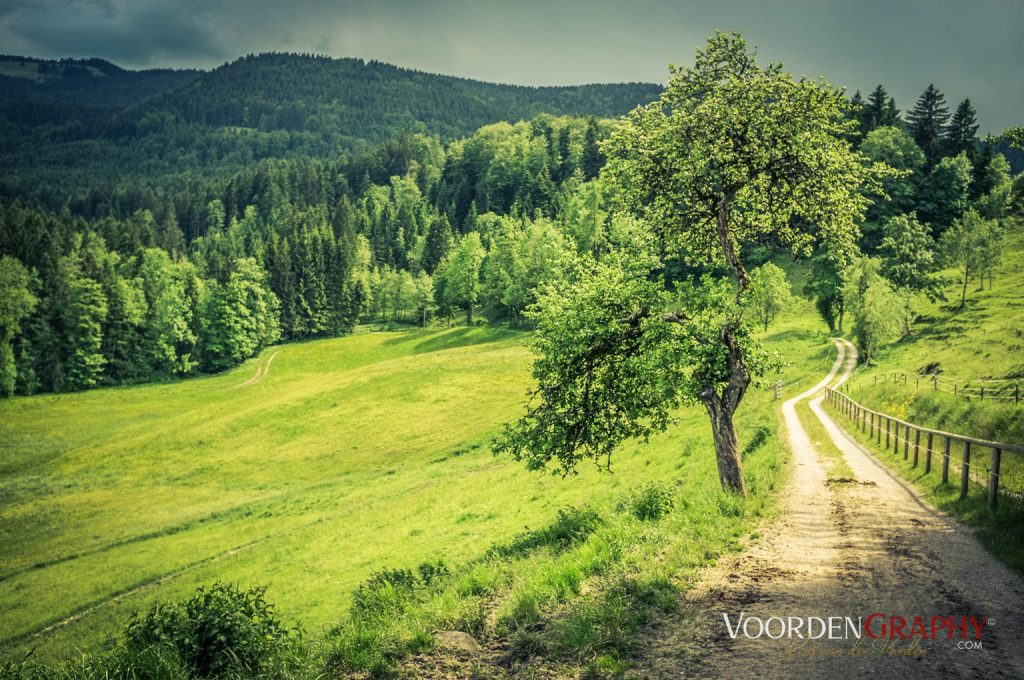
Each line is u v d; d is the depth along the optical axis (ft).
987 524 39.19
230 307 418.92
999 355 163.12
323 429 200.23
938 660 21.12
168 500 157.69
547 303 63.77
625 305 60.08
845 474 68.39
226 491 161.27
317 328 508.94
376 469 163.43
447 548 81.20
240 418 217.56
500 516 91.91
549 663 24.22
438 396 221.46
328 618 65.21
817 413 160.15
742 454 84.58
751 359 55.47
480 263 479.41
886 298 258.37
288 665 28.17
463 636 27.89
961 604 26.27
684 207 60.95
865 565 32.68
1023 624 23.89
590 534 45.78
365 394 229.25
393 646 27.30
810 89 53.47
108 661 29.07
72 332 384.47
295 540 109.40
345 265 562.66
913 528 41.16
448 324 510.17
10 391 353.92
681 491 58.44
